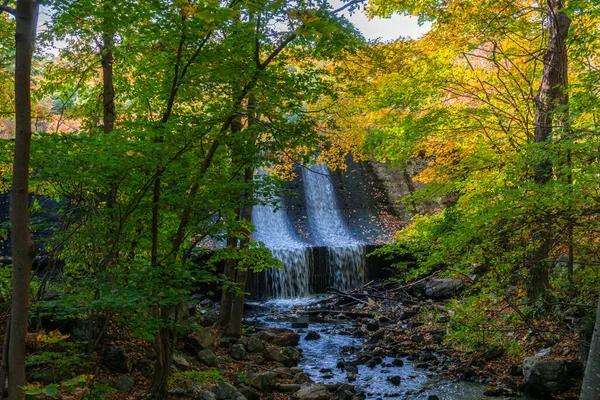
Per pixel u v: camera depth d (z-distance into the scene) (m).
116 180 5.78
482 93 12.91
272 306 16.81
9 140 5.19
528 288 10.23
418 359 10.61
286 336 11.80
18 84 3.78
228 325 11.38
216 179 6.45
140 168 5.77
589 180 7.26
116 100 10.12
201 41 6.22
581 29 9.48
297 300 17.94
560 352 8.93
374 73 9.39
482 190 10.48
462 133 12.83
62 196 7.40
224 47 6.34
